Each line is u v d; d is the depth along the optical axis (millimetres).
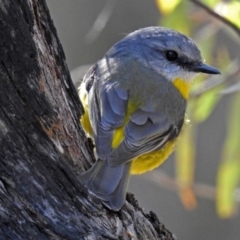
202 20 14398
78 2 19969
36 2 9133
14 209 8508
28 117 8695
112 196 9031
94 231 8805
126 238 9172
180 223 20156
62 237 8680
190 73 11875
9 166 8539
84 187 8914
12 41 8609
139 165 11141
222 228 20078
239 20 13133
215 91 13992
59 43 9625
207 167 20453
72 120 9562
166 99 11125
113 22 19469
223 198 14047
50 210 8680
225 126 20375
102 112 10031
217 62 14750
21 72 8688
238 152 13852
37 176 8656
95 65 11523
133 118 10320
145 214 10117
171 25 14188
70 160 9203
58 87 9406
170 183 14961
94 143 10000
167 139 11164
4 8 8562
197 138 20516
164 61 11680
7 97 8570
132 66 11328
